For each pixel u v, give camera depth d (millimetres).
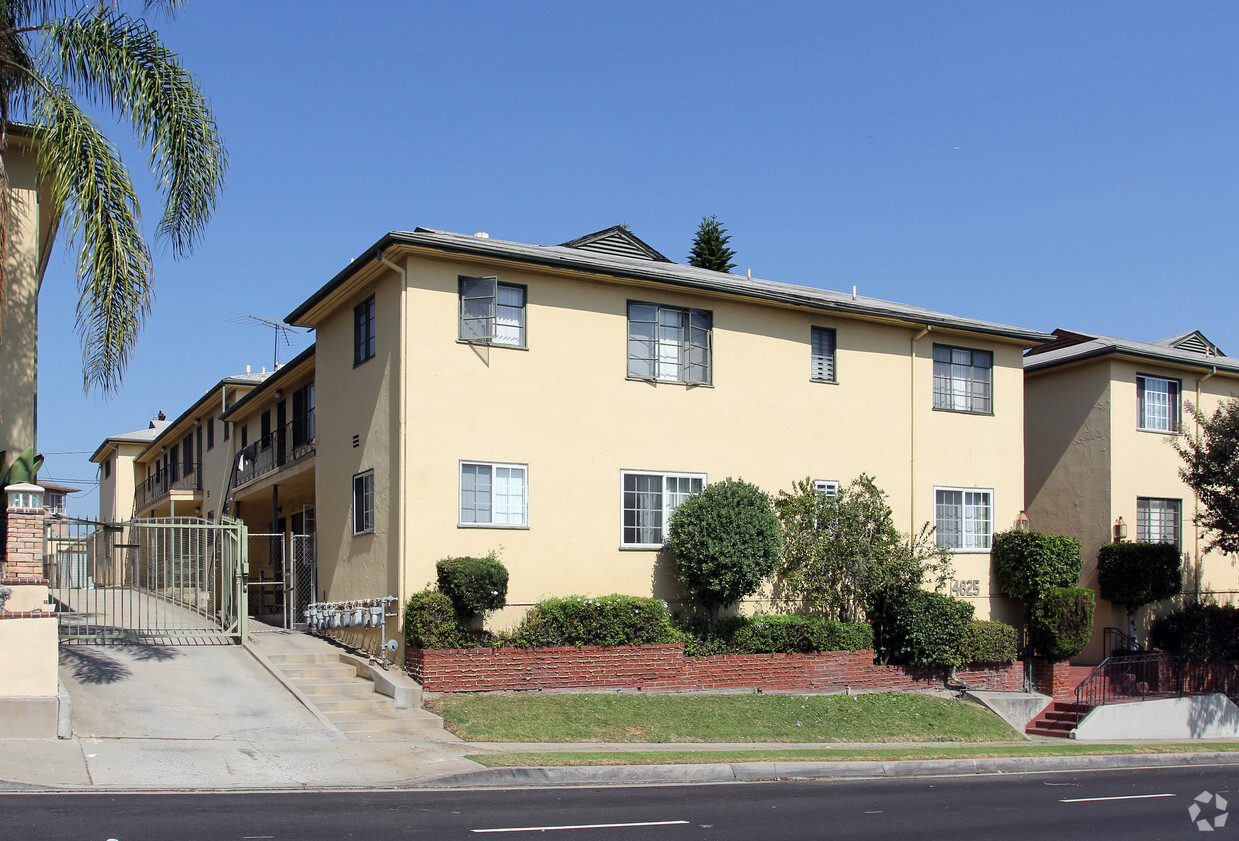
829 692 20453
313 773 12469
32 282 18000
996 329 25047
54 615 13336
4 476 16094
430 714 16016
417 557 17797
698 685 19078
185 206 15820
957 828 10883
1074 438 27469
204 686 15984
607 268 19750
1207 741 22391
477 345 18781
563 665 17859
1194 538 27875
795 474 22203
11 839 8609
